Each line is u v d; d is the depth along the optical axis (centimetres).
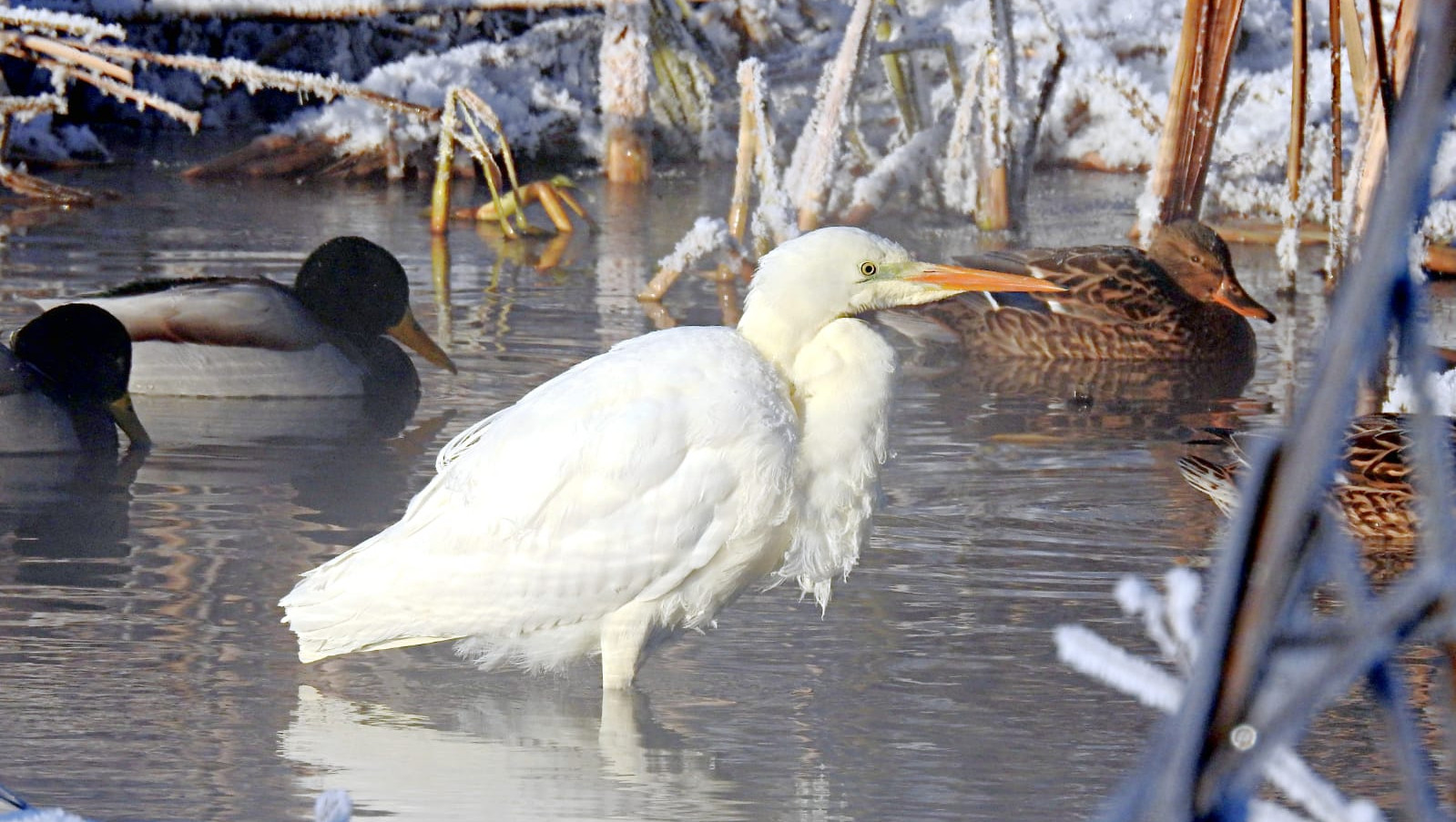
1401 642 247
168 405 1499
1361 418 1188
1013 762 776
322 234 2264
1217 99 2131
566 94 2991
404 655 923
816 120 2342
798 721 823
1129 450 1348
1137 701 851
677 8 2998
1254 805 304
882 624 960
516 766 765
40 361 1352
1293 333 1847
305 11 2822
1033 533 1127
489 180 2367
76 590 993
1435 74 213
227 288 1550
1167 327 1723
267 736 799
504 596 833
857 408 837
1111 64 2998
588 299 1889
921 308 1806
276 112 3209
